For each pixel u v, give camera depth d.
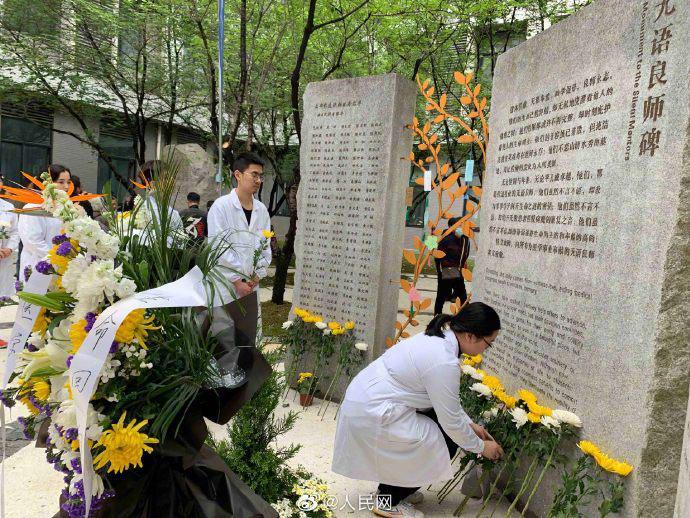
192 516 1.81
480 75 9.15
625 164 2.13
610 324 2.16
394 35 9.03
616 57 2.23
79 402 1.40
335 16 8.45
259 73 9.16
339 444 2.69
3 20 8.93
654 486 1.95
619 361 2.09
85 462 1.42
